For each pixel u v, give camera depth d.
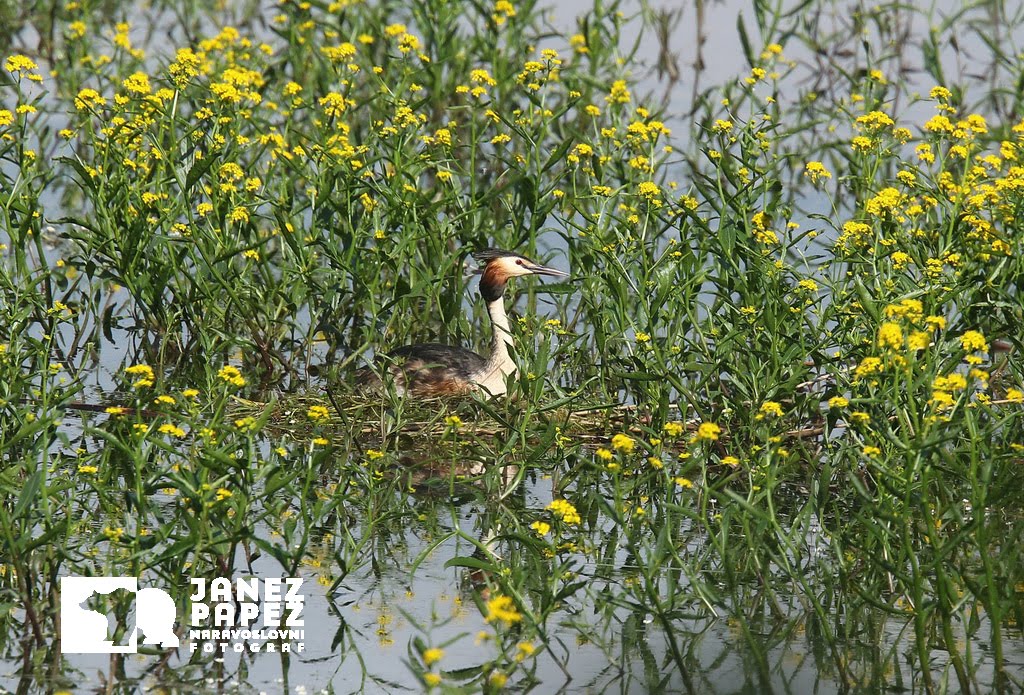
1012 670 9.65
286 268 16.58
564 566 9.85
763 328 13.23
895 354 9.66
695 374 15.26
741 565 11.36
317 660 9.72
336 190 17.58
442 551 11.80
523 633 10.20
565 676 9.59
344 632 10.17
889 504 10.16
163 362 15.87
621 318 14.20
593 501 12.80
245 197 16.42
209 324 16.44
